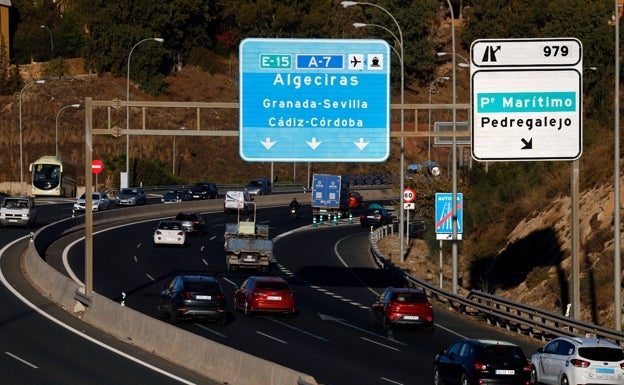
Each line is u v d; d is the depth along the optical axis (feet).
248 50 169.07
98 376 157.58
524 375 153.38
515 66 166.20
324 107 169.17
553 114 166.09
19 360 170.30
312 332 218.79
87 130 212.43
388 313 223.92
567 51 165.89
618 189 201.98
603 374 159.43
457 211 284.20
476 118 166.61
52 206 523.70
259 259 327.67
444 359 160.35
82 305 226.99
